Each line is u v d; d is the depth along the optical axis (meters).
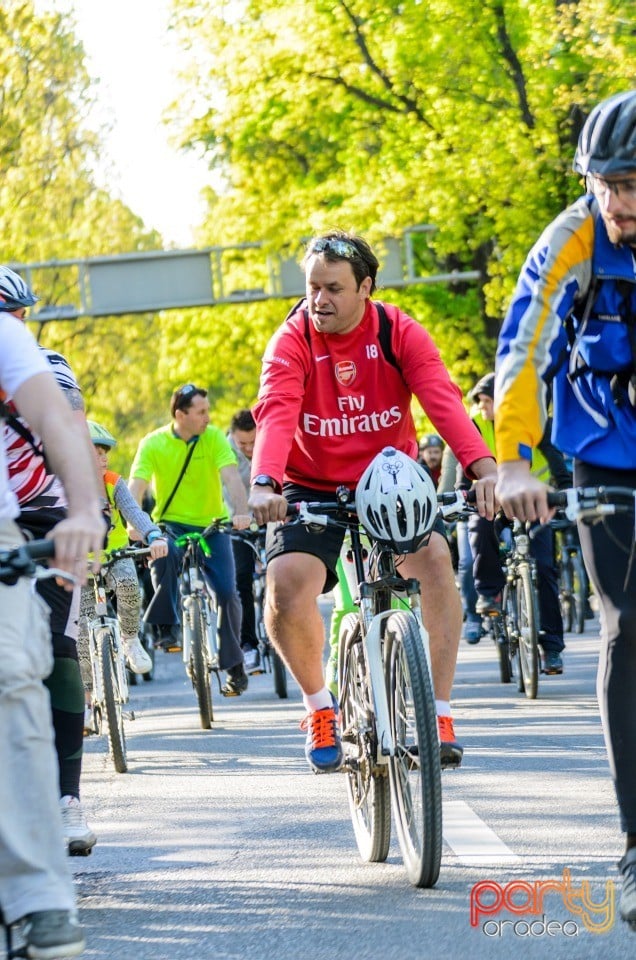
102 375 56.59
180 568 15.77
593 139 5.65
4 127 43.25
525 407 5.79
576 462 6.03
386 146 36.47
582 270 5.83
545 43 31.78
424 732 7.12
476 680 17.80
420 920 6.76
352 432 8.37
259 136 41.31
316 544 8.16
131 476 15.79
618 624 5.86
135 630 13.81
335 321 8.19
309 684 8.16
